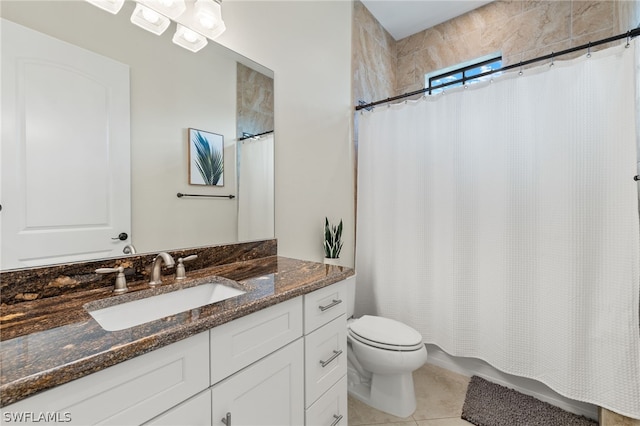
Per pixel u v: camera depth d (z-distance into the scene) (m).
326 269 1.33
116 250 1.10
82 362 0.55
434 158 2.03
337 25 2.21
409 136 2.12
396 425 1.57
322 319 1.16
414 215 2.10
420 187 2.08
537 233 1.65
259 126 1.64
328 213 2.14
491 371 1.92
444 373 2.03
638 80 1.39
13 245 0.88
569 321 1.53
